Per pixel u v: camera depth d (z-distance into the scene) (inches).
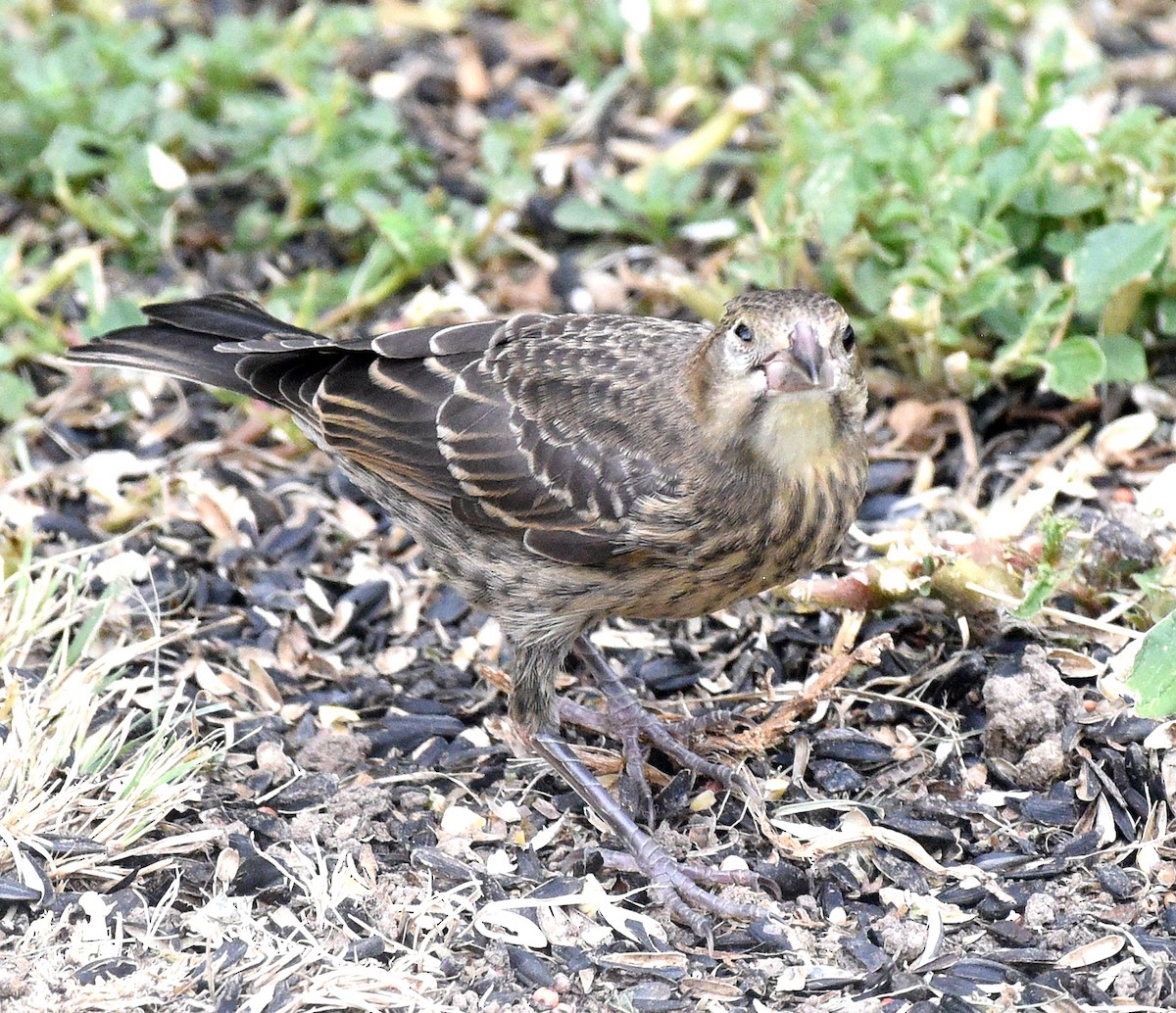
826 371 327.3
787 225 459.5
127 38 567.8
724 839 356.5
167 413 478.3
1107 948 319.6
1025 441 445.1
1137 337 451.8
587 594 360.2
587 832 358.3
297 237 530.9
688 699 391.5
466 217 519.2
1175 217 437.4
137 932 322.7
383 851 350.0
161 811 341.4
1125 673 360.2
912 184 456.1
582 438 354.6
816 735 371.9
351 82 569.9
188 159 550.6
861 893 337.4
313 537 438.9
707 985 316.2
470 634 413.1
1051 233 461.4
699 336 366.9
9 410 466.0
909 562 386.9
